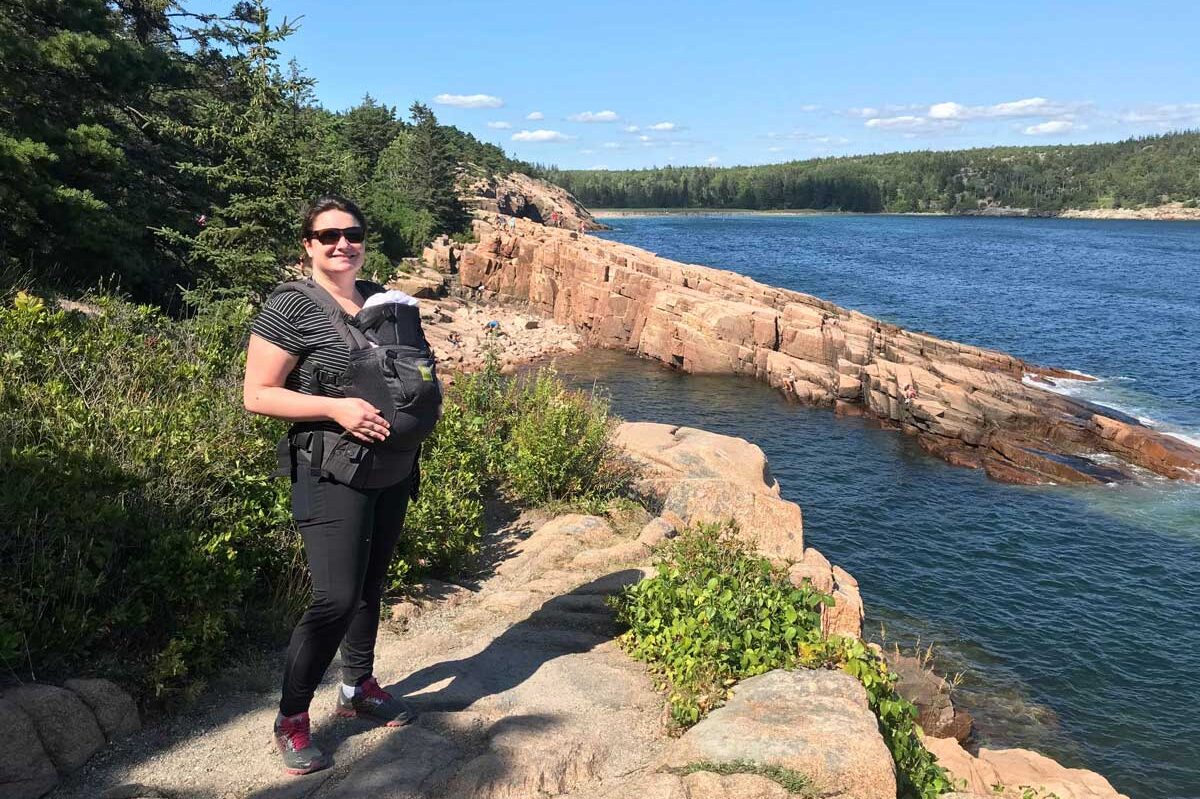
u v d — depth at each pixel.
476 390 8.64
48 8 13.66
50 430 4.24
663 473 8.02
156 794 2.82
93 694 3.12
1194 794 10.19
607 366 37.81
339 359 2.73
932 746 6.69
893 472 22.98
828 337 33.66
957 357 34.44
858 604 5.90
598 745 3.34
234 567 3.97
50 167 13.55
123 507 3.85
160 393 5.43
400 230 51.34
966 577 16.30
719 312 36.03
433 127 59.22
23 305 5.66
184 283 15.90
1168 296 59.47
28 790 2.74
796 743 3.06
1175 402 29.73
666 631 4.25
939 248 104.44
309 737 3.04
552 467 7.02
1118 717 11.75
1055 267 81.19
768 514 6.87
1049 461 22.55
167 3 19.86
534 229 62.31
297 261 14.72
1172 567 16.84
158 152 16.23
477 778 2.99
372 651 3.33
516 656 4.23
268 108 13.88
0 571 3.39
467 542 5.75
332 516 2.81
